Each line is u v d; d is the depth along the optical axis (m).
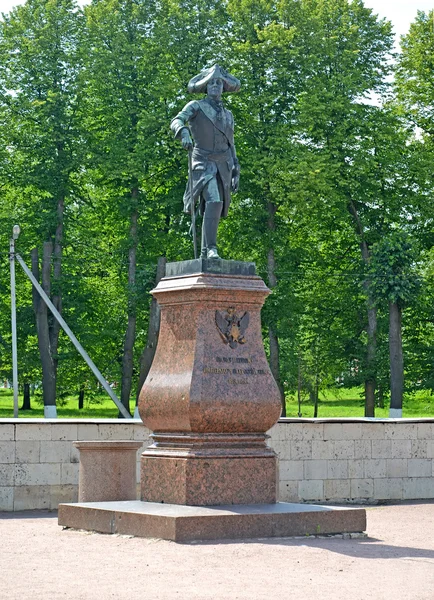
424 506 20.67
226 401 14.05
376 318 53.91
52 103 51.44
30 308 51.94
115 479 16.08
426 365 53.16
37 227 53.19
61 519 14.37
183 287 14.38
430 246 54.97
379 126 52.62
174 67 52.50
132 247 53.28
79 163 52.31
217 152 15.58
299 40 51.69
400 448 22.55
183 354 14.37
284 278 53.09
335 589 9.58
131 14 53.00
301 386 56.84
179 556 11.41
